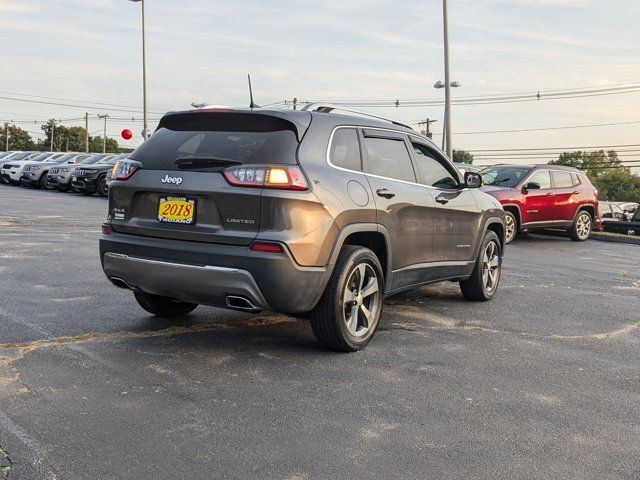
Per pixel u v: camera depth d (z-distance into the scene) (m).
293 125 4.34
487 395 3.89
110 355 4.28
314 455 2.97
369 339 4.80
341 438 3.17
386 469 2.86
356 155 4.86
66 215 14.55
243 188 4.09
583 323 6.04
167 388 3.73
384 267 5.09
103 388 3.66
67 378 3.79
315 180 4.28
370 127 5.12
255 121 4.38
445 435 3.26
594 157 119.69
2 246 9.01
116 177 4.66
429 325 5.66
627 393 4.04
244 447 3.02
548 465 2.96
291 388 3.85
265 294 4.07
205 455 2.91
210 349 4.56
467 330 5.53
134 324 5.11
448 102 25.00
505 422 3.47
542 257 11.64
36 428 3.08
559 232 16.88
